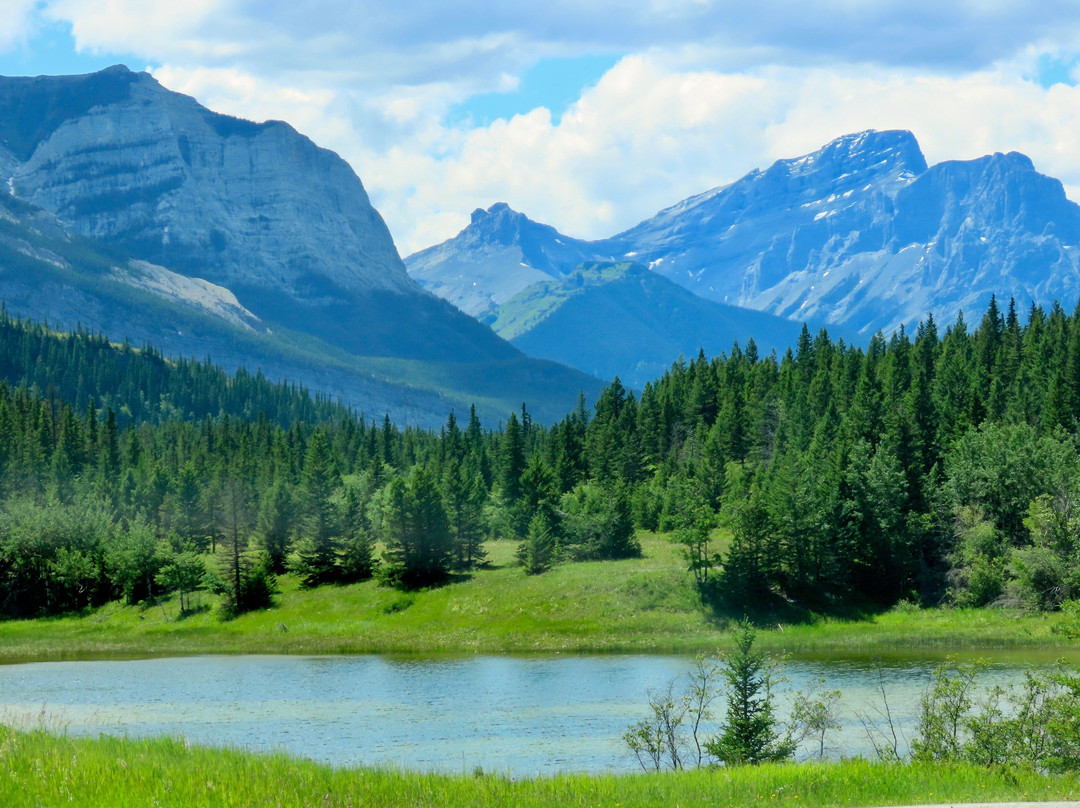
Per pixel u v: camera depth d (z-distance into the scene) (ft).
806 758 150.71
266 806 81.05
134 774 91.25
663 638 310.86
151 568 394.32
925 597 341.41
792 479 363.56
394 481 387.14
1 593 404.57
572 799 88.22
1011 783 91.09
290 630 345.31
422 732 189.06
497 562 403.34
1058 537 308.19
